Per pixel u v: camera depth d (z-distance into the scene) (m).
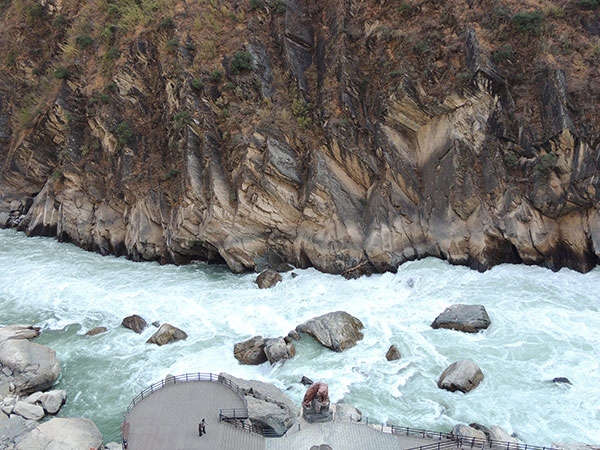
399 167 32.81
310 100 36.19
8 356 23.17
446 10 33.56
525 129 30.66
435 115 32.69
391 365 22.84
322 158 33.81
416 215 32.59
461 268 30.47
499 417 19.12
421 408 20.06
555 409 19.27
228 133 36.19
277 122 34.84
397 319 26.53
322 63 36.59
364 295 29.50
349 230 32.47
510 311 25.86
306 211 32.94
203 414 18.28
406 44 33.84
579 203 28.70
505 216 30.02
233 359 24.11
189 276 34.88
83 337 26.92
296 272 33.34
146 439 16.91
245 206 33.53
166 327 26.31
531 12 31.61
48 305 30.80
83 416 20.70
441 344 24.00
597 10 31.58
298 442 17.06
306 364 23.28
